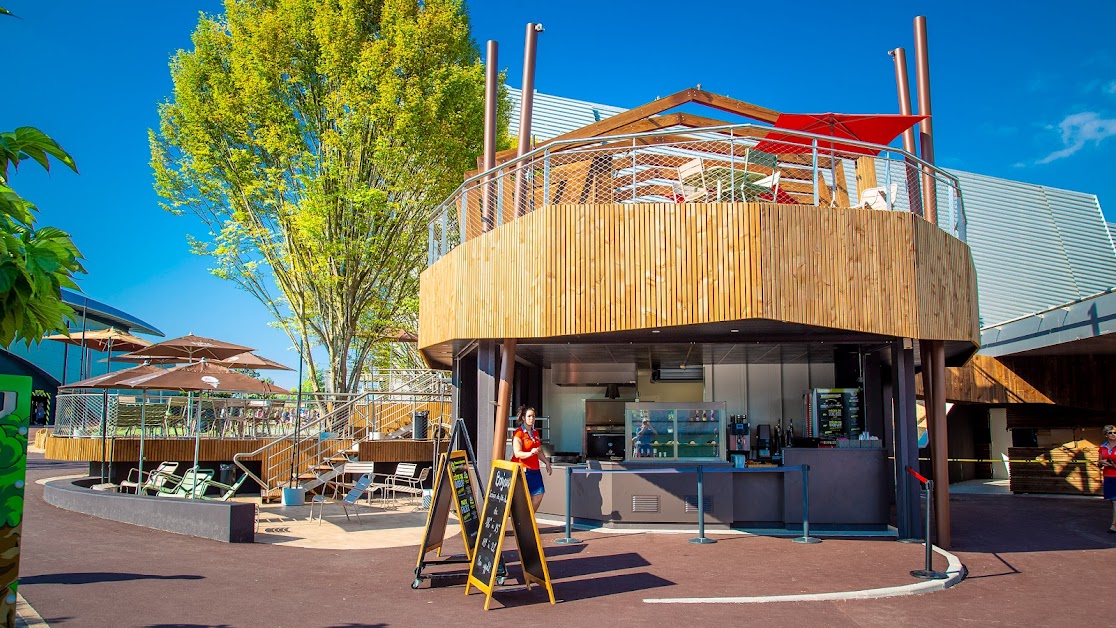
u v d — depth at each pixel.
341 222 24.22
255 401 20.03
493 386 12.88
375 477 18.94
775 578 8.66
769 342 13.05
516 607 7.32
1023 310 33.47
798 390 16.86
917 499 11.64
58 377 49.47
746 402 16.91
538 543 7.63
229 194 24.36
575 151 12.00
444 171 24.19
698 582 8.45
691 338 12.88
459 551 10.45
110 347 26.69
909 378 11.90
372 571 9.02
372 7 24.50
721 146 12.86
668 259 10.77
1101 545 11.65
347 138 23.44
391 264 25.42
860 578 8.67
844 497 12.29
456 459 8.73
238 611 7.00
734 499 12.42
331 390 25.00
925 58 14.19
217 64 24.52
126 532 11.54
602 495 12.45
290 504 16.06
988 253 34.34
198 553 9.98
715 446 12.55
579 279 11.12
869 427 14.61
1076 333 16.72
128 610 6.96
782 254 10.46
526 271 11.69
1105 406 20.12
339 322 25.14
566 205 11.38
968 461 25.50
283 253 24.61
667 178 14.41
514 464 7.68
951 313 11.80
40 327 4.29
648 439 12.60
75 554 9.77
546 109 33.84
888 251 10.85
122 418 18.69
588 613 7.09
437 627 6.55
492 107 14.66
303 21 23.55
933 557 10.09
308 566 9.29
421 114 23.25
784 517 12.30
